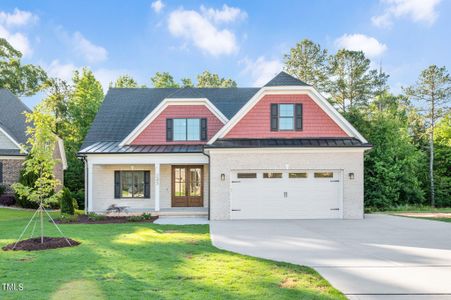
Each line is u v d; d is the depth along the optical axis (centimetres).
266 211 1728
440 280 696
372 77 4041
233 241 1105
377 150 2892
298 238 1169
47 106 1065
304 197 1731
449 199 3341
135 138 2062
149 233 1259
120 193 2091
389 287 650
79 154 1911
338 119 1819
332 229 1380
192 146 2028
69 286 629
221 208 1720
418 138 3853
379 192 2809
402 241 1122
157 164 1908
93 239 1112
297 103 1834
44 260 819
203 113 2097
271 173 1741
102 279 670
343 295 598
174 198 2094
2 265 774
